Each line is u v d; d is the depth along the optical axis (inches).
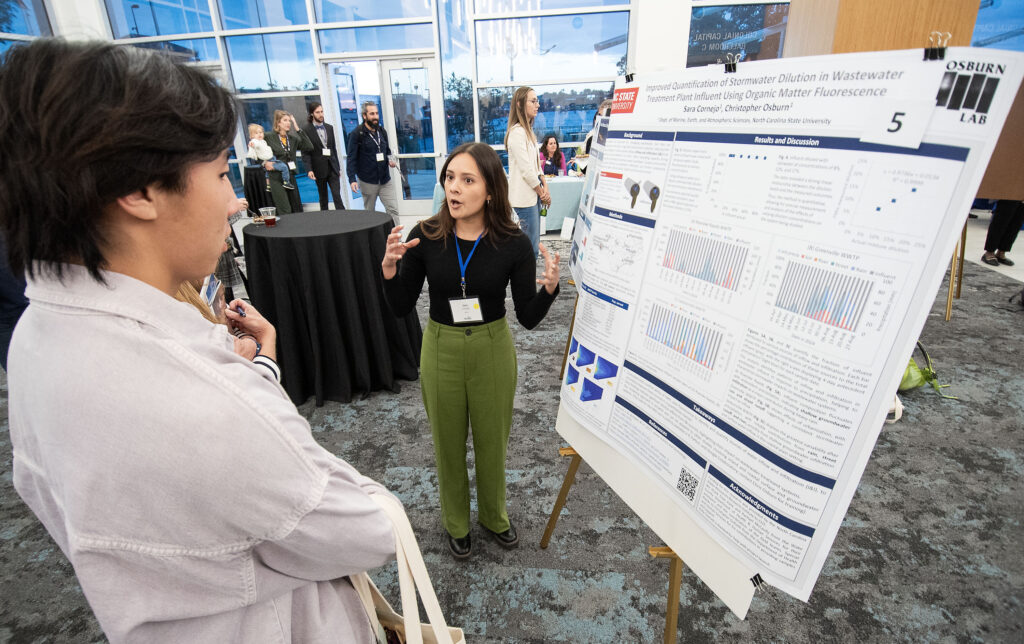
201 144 15.8
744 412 31.4
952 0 40.1
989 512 69.6
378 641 25.3
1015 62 20.5
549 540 66.6
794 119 28.4
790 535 29.0
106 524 15.1
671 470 37.4
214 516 16.1
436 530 68.6
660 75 38.2
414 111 268.1
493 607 57.6
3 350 73.3
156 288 17.1
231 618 18.3
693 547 35.4
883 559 62.7
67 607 58.7
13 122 13.6
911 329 24.0
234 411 16.0
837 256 26.4
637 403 40.6
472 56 255.1
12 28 223.6
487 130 271.6
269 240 88.5
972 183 21.9
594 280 45.2
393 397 102.0
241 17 256.7
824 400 27.2
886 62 24.3
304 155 235.6
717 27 238.8
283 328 93.4
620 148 42.1
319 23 255.0
